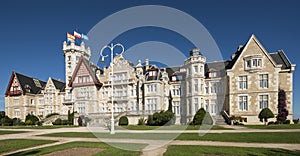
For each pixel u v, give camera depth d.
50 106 47.69
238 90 31.08
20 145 11.95
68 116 36.53
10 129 26.97
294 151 9.01
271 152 8.77
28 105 49.34
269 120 28.48
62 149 10.23
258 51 30.52
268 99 29.19
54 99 47.72
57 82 50.66
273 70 29.34
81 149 10.20
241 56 31.48
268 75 29.56
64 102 42.50
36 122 40.59
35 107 50.72
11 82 50.41
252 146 10.39
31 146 11.82
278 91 28.95
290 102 28.69
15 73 50.69
